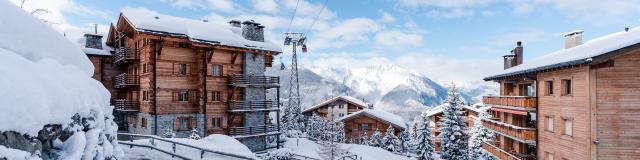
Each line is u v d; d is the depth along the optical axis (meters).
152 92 31.28
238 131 34.31
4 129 5.34
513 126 26.73
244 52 35.91
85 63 9.80
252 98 36.31
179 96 32.97
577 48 25.45
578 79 19.70
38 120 6.03
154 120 31.31
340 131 54.47
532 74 24.84
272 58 40.31
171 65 32.50
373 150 42.09
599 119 18.42
